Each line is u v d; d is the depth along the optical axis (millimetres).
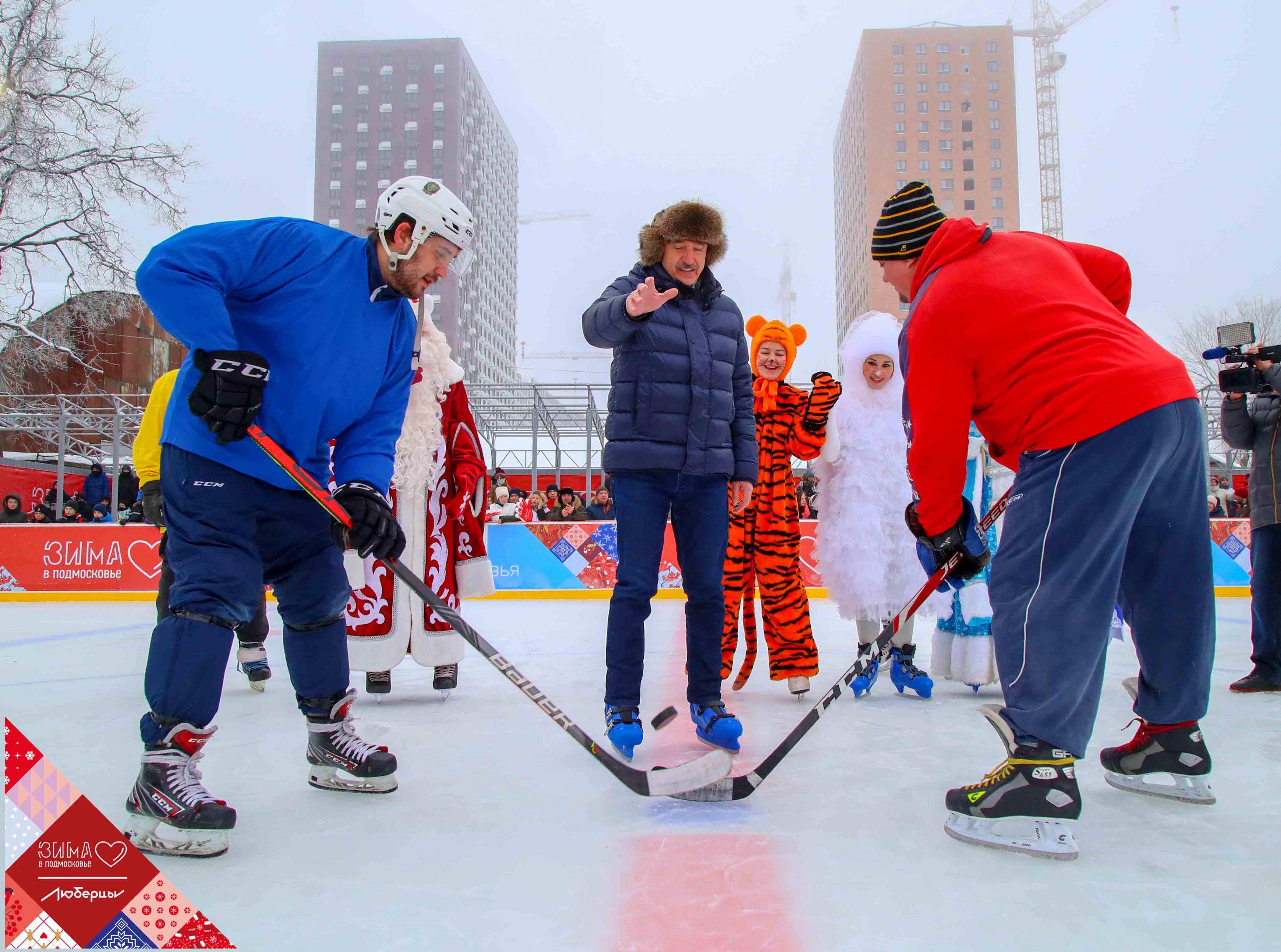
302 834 1583
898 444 3195
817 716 1815
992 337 1604
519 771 2055
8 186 13594
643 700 3115
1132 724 2090
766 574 3090
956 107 79750
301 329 1672
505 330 113500
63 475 12750
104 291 14742
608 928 1176
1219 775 2000
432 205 1715
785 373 3225
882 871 1394
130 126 14148
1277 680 3074
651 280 1992
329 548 1812
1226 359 3129
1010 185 79438
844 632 5508
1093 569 1526
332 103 90750
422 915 1224
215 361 1478
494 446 16141
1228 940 1146
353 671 3590
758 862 1431
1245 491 13266
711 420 2283
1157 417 1498
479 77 98438
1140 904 1263
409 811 1731
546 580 8539
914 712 2840
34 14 13516
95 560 8711
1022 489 1625
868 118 79875
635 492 2275
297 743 2367
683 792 1677
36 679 3598
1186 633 1720
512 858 1455
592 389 13203
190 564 1558
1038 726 1515
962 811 1558
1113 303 1863
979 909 1243
